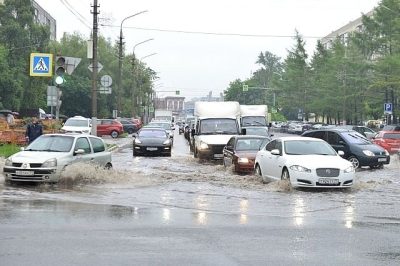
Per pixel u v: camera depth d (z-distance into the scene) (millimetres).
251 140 25609
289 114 146250
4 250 9500
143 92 118938
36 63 28984
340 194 18125
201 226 12047
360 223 12805
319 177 18438
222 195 17562
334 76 86000
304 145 20297
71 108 96938
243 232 11438
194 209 14609
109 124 64312
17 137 36250
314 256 9445
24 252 9383
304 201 16422
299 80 108312
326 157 19438
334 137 30469
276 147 20766
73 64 27578
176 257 9227
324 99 89750
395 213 14461
